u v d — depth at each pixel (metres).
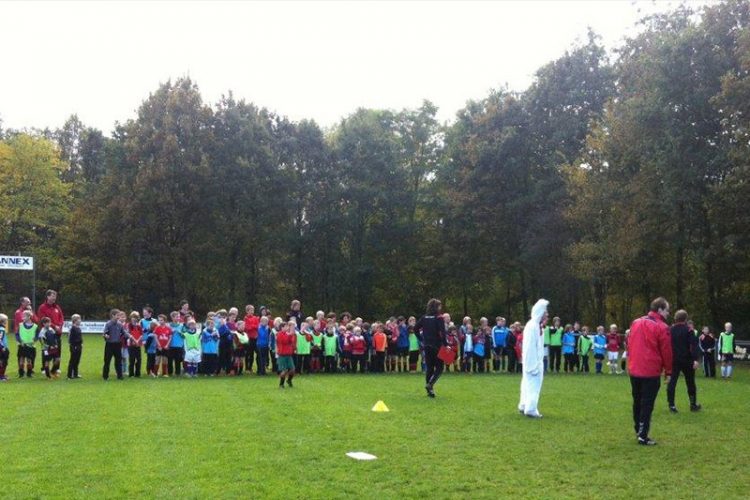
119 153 56.78
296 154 59.12
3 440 11.45
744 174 32.75
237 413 14.47
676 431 13.19
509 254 53.22
